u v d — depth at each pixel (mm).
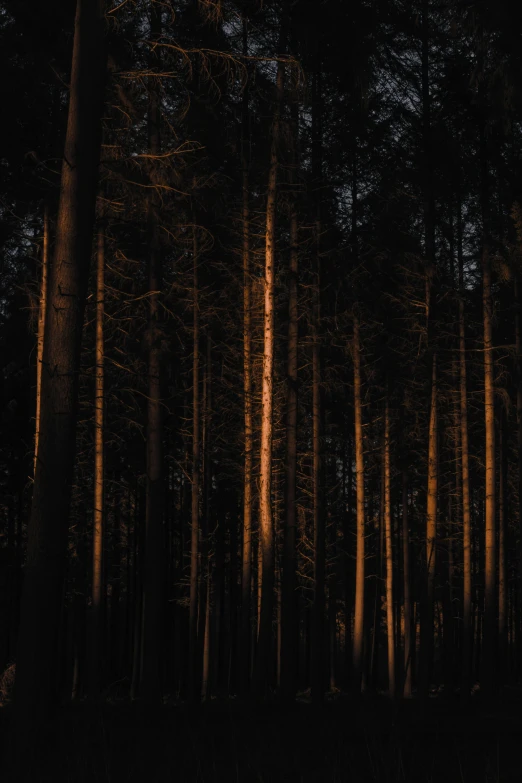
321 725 9477
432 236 25297
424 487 33375
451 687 29078
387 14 20484
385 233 24016
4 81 15453
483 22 20344
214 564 31562
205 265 25359
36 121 16062
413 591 40062
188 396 29828
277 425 24156
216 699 27125
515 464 38812
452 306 27828
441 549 27078
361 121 22812
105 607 33938
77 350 8430
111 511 31750
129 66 11867
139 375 20750
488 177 25156
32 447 26688
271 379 18156
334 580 36719
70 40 15430
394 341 27312
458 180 24797
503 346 25297
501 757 8828
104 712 16047
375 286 25844
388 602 27969
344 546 37719
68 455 8281
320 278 23922
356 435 25844
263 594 18031
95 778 6098
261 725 10953
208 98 18578
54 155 15695
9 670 22047
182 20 15070
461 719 16453
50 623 7988
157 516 19750
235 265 23156
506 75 20406
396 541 41281
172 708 18484
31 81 15578
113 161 9695
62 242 8453
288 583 22297
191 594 24547
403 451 29750
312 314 23688
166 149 15781
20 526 31766
